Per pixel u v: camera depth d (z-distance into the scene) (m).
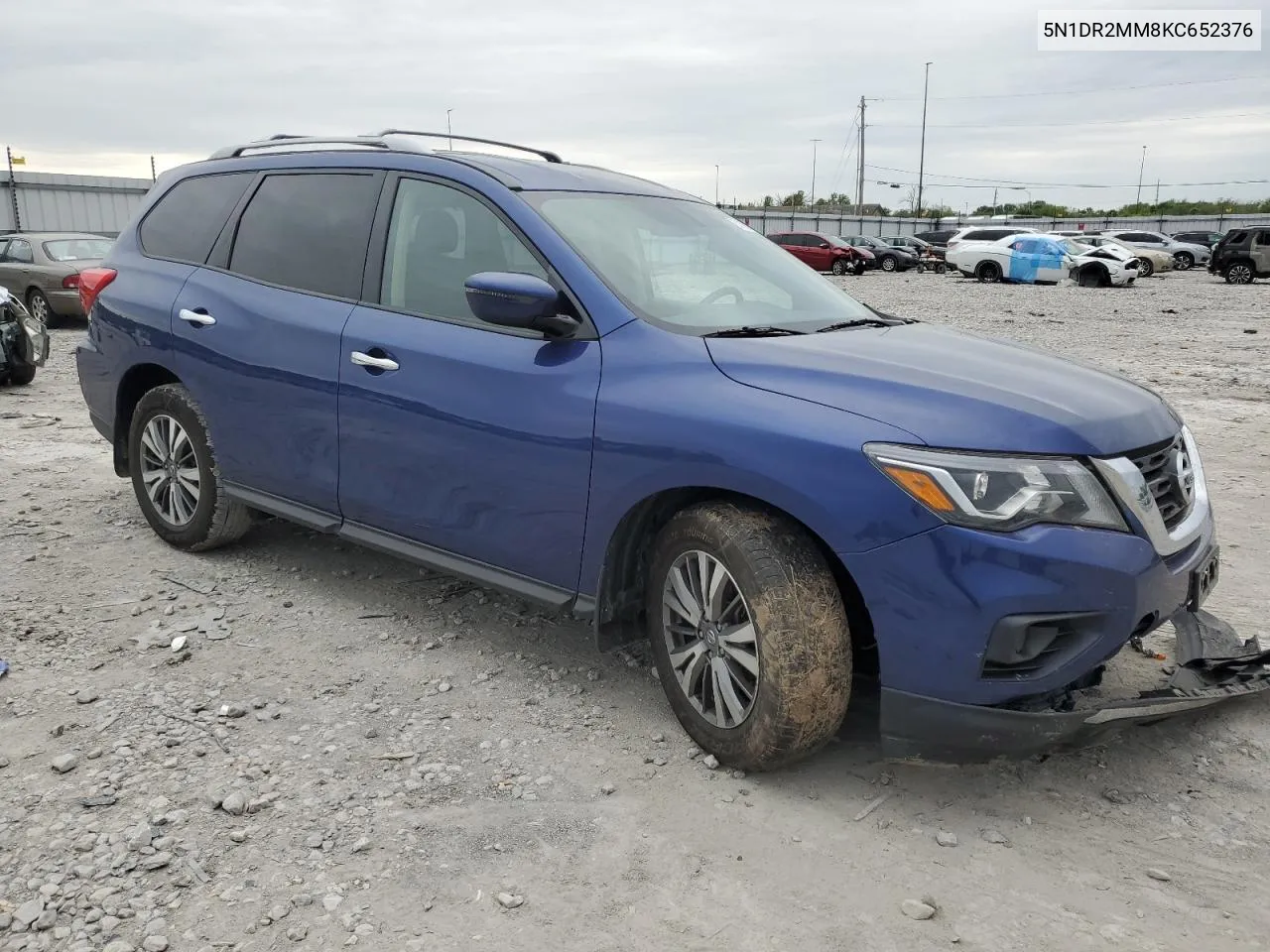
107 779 2.97
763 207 71.62
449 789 2.97
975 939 2.39
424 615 4.28
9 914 2.39
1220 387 10.22
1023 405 2.79
